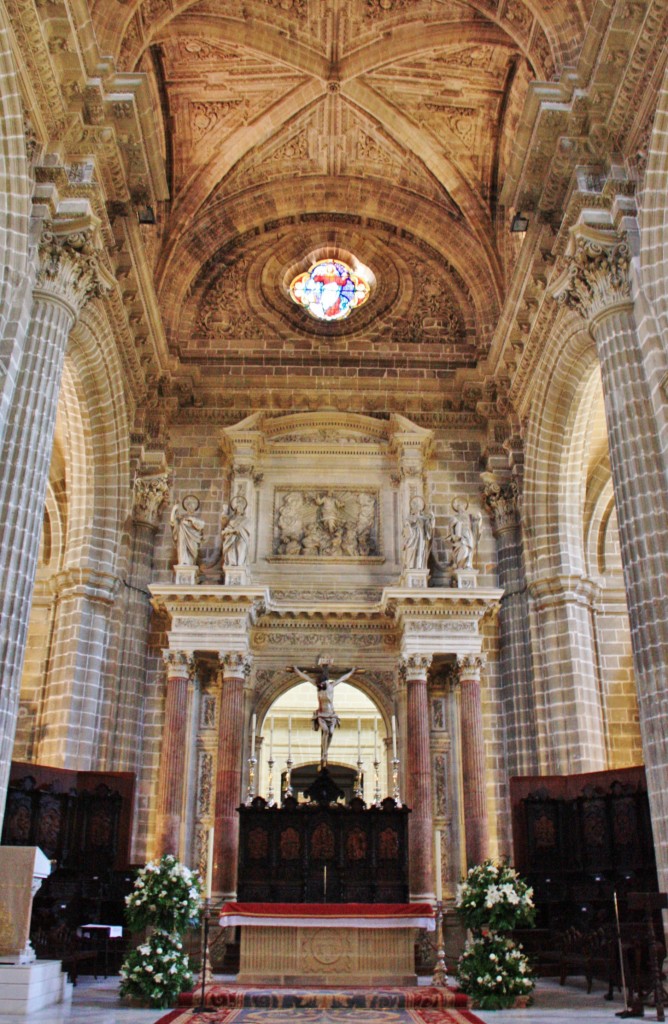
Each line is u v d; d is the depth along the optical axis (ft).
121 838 60.59
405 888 55.36
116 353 65.16
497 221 82.58
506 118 79.15
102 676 66.03
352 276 87.45
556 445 69.72
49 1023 33.60
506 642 70.54
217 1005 40.01
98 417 66.23
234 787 63.41
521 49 65.10
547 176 56.29
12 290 47.44
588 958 46.80
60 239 49.75
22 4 44.88
